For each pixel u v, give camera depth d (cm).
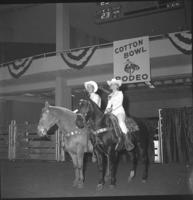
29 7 1964
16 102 2342
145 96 2289
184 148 1101
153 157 1132
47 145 1202
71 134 570
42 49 2239
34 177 741
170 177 723
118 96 601
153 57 1330
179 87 1938
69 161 1165
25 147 1248
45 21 2052
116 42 1391
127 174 793
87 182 654
